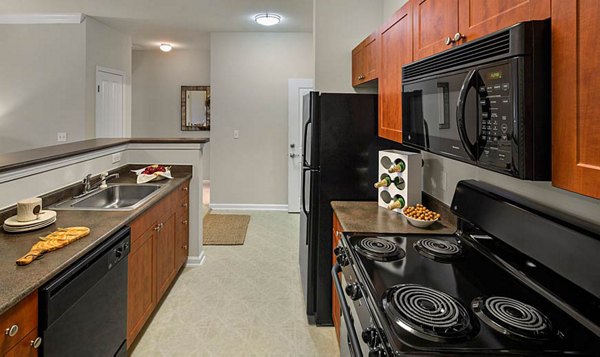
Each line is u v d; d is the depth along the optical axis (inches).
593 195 26.1
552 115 30.2
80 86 177.2
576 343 33.6
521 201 50.9
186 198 131.1
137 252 83.6
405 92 62.1
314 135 96.4
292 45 216.1
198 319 99.8
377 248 57.4
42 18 174.9
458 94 41.8
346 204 93.0
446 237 64.2
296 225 191.9
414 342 33.2
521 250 46.3
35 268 50.5
